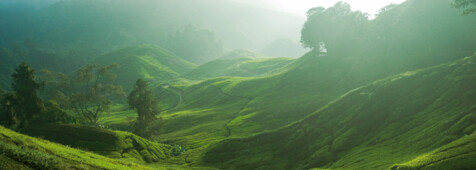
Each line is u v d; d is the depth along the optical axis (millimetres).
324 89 138125
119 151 67188
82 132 71438
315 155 65438
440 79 75375
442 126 54250
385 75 125750
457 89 66562
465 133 48312
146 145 78875
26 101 89812
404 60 128375
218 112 148375
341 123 75938
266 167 66375
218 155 76250
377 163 49781
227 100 172125
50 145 29281
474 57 73000
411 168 39469
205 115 145500
